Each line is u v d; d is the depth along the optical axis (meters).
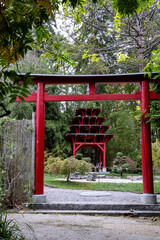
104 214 5.35
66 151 21.03
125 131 19.92
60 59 2.62
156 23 13.70
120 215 5.33
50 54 2.58
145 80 6.14
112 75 5.99
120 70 19.30
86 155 23.45
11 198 5.74
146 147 5.96
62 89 19.62
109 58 20.67
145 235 3.78
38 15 1.84
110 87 16.44
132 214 5.31
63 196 7.34
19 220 4.66
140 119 6.37
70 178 14.83
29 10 2.00
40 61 15.88
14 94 1.56
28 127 5.99
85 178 15.11
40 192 5.81
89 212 5.38
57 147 17.53
